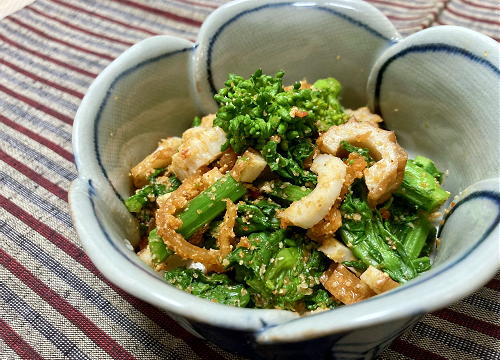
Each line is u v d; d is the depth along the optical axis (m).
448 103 0.20
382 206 0.19
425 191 0.19
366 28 0.21
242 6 0.22
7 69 0.29
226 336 0.15
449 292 0.13
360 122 0.20
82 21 0.31
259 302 0.18
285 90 0.20
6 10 0.33
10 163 0.25
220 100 0.19
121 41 0.30
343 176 0.18
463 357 0.18
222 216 0.19
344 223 0.18
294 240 0.18
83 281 0.21
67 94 0.27
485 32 0.26
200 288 0.18
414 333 0.18
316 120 0.20
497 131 0.17
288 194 0.19
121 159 0.20
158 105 0.21
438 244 0.19
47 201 0.23
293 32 0.22
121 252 0.16
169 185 0.20
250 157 0.18
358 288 0.17
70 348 0.19
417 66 0.20
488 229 0.15
